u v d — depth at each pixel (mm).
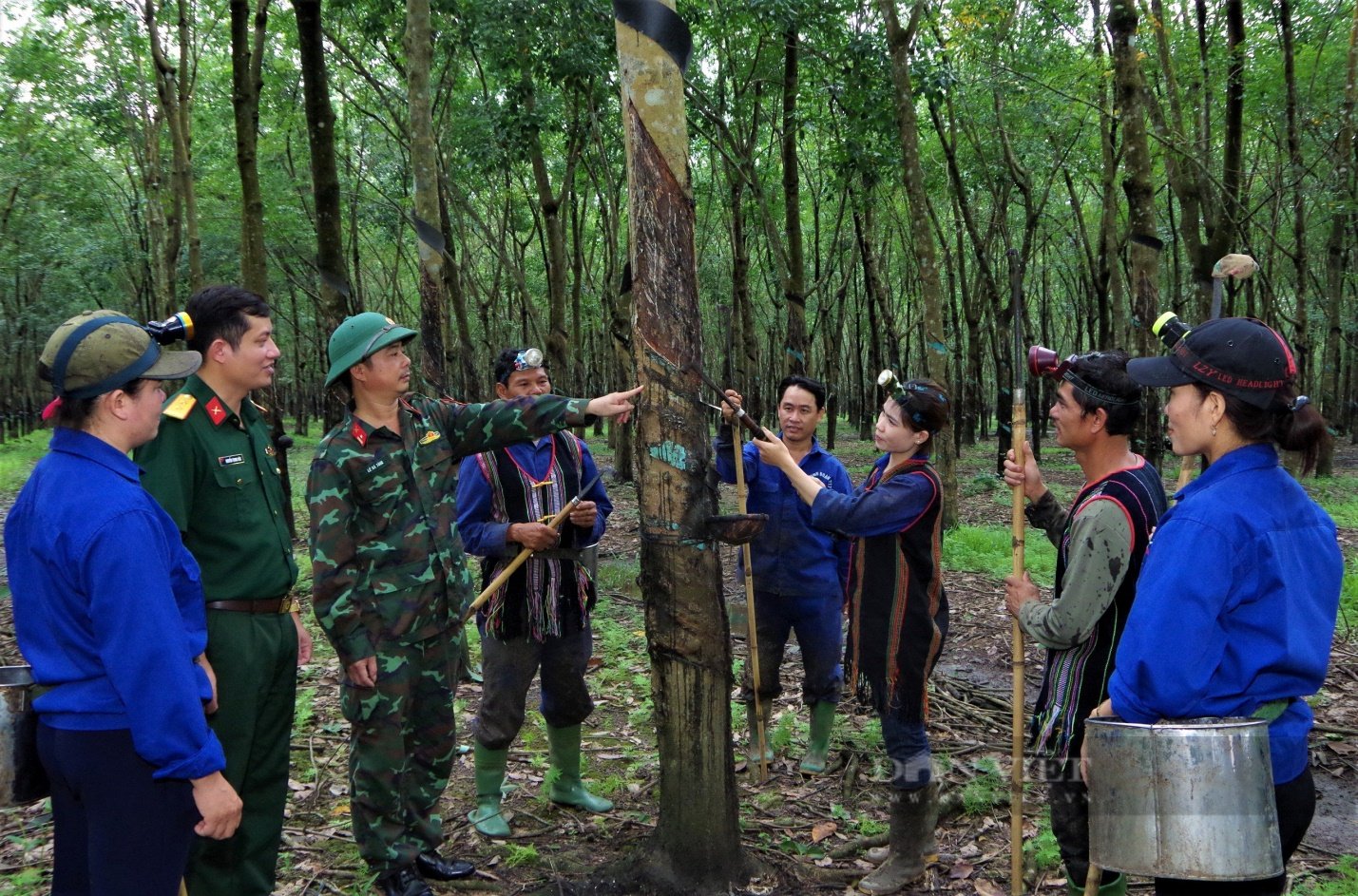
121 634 1946
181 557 2238
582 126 15008
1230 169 10445
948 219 24219
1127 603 2342
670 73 2752
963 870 3201
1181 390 1940
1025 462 2662
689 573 2887
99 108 17016
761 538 4027
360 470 2869
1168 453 15641
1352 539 9773
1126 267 19078
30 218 23219
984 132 16922
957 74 13383
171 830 2098
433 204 6512
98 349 2021
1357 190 13172
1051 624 2398
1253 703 1811
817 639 4020
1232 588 1777
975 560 8672
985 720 4629
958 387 21391
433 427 3055
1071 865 2490
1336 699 4891
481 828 3496
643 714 4812
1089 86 12844
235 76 8266
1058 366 2600
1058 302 31625
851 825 3604
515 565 3381
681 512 2871
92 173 23266
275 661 2662
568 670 3568
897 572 3041
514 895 3072
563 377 14094
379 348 2830
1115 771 1827
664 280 2799
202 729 2031
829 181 17094
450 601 2998
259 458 2695
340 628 2789
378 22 12414
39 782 2145
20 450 21703
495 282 22250
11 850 3393
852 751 4219
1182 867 1735
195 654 2229
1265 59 13102
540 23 10945
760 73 14180
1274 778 1827
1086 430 2453
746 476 4070
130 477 2084
